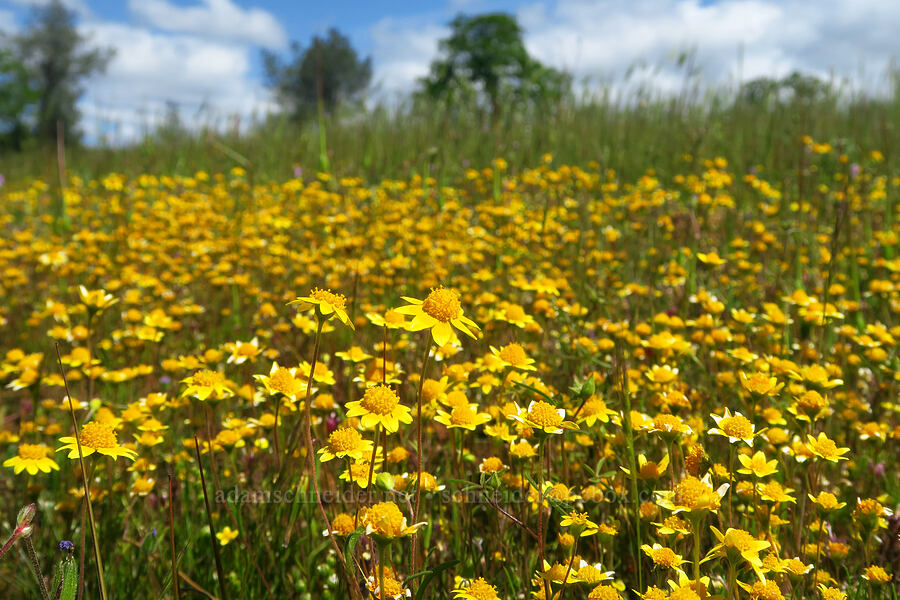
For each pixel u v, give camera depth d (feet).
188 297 18.08
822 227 19.69
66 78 188.24
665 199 21.72
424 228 18.95
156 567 7.55
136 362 12.94
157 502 9.05
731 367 10.61
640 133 34.50
